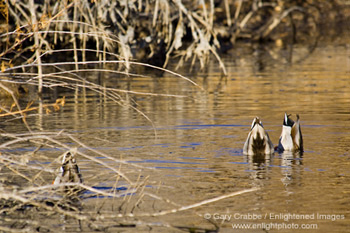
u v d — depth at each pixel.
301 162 11.74
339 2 49.41
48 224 8.51
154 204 9.26
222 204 9.27
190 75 25.25
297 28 46.44
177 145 13.13
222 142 13.48
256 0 39.00
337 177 10.64
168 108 17.75
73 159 9.52
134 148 12.84
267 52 34.12
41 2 21.94
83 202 9.31
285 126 12.74
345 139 13.62
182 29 23.64
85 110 17.41
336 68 26.84
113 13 21.81
